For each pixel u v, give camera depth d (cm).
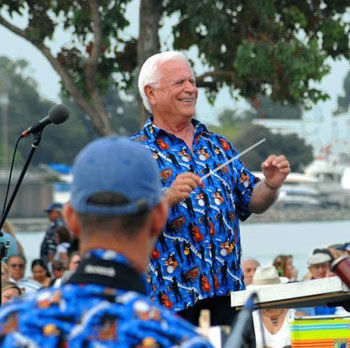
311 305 845
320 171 11181
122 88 2650
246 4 2533
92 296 466
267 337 1055
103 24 2558
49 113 1053
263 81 2583
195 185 807
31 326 460
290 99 2555
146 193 474
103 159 473
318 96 2539
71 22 2552
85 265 475
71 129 12650
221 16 2495
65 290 468
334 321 896
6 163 12394
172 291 862
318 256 1884
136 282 477
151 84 898
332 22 2605
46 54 2561
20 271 2033
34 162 12706
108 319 457
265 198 902
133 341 454
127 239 477
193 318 877
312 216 11300
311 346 895
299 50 2475
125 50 2625
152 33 2538
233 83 2586
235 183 910
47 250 2658
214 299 877
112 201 470
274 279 1498
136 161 473
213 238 875
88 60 2539
